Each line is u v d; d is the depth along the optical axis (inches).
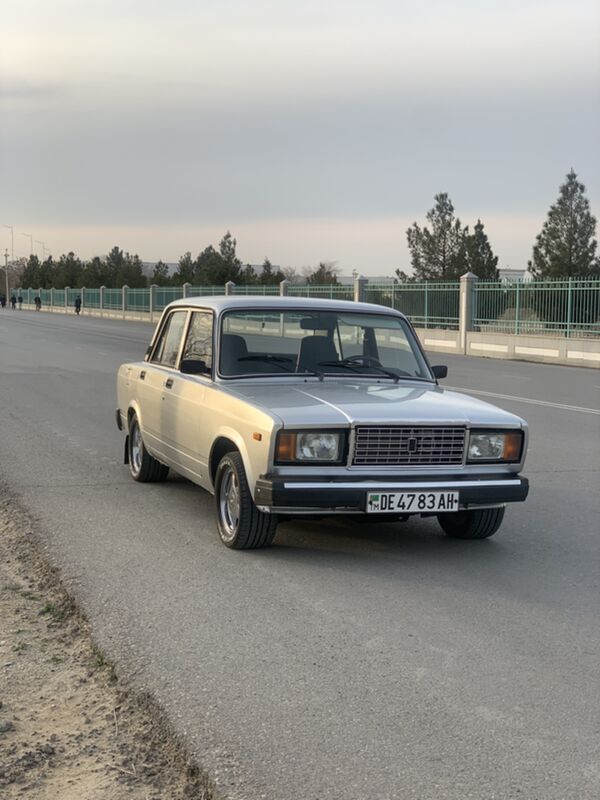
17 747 134.0
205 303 272.8
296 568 222.7
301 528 262.4
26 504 287.3
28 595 203.3
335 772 126.0
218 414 237.9
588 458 393.4
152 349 313.3
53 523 264.2
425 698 150.1
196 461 255.8
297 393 237.5
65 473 338.0
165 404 281.1
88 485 317.7
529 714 144.8
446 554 238.8
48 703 148.9
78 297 3009.4
